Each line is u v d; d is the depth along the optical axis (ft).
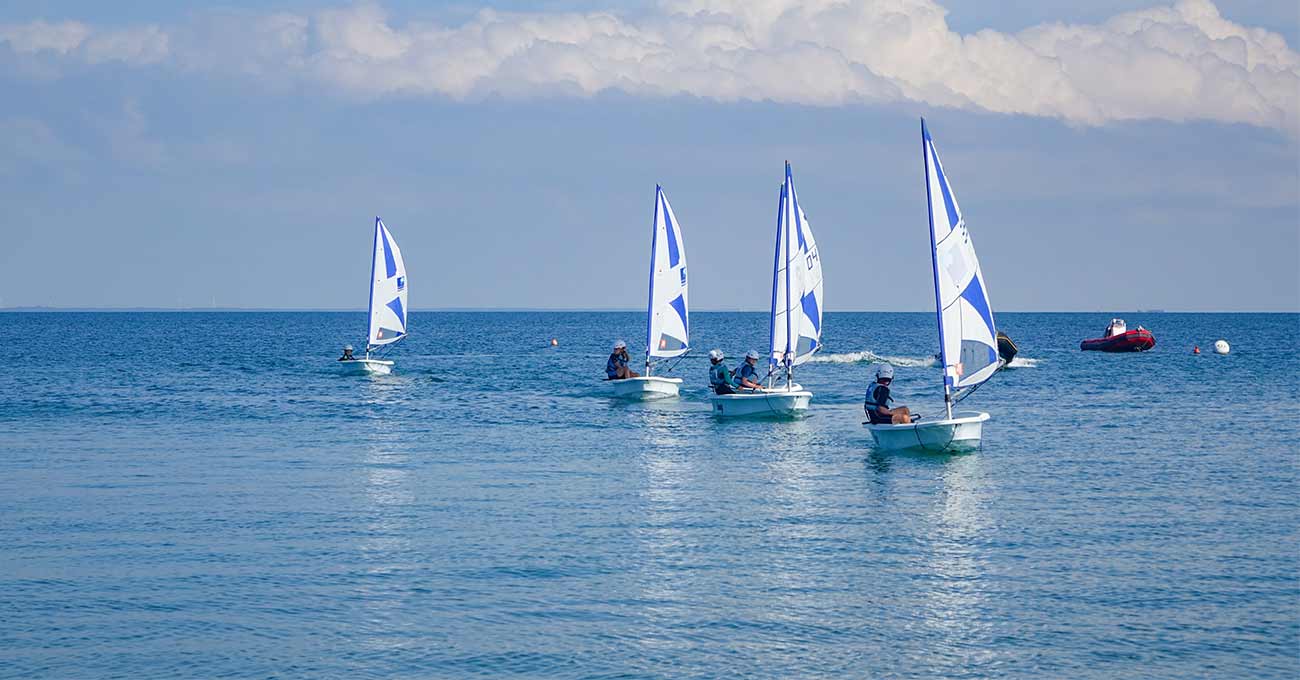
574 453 134.10
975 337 128.16
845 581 74.64
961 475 116.26
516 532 89.30
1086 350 423.64
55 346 476.95
